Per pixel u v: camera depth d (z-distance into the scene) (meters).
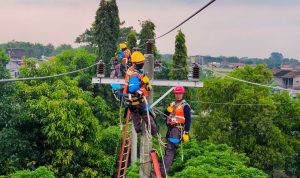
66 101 28.78
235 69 44.56
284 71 101.31
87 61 48.19
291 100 43.78
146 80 9.62
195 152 21.03
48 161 28.89
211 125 41.94
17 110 27.28
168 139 10.79
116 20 50.16
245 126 41.12
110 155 32.62
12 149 26.55
